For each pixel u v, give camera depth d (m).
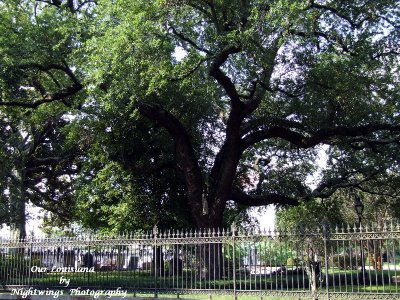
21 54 20.64
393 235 12.40
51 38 21.23
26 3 22.08
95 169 29.11
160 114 22.02
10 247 18.23
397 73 22.06
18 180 30.27
